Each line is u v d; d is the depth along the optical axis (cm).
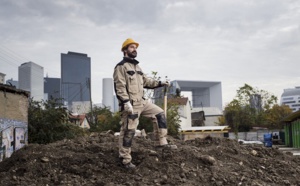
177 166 536
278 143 4359
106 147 633
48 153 605
